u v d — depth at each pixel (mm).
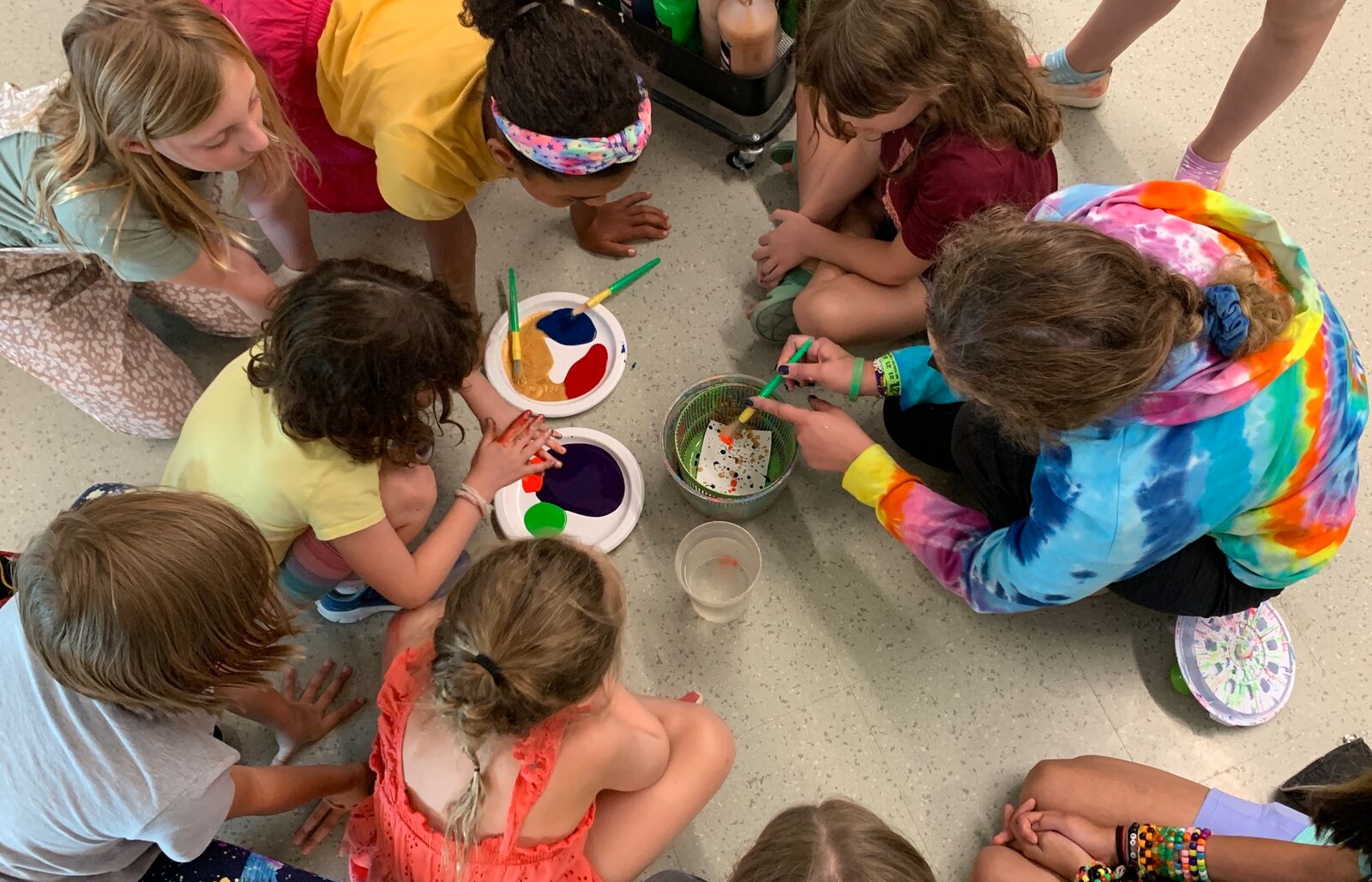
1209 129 1541
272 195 1342
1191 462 975
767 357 1611
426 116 1228
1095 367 879
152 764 904
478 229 1697
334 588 1359
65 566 840
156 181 1081
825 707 1379
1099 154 1753
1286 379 972
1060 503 1030
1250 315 932
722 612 1403
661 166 1756
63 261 1262
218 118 1019
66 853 910
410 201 1307
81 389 1368
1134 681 1388
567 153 1108
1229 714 1329
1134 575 1213
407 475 1213
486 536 1475
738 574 1452
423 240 1693
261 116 1105
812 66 1166
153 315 1621
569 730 963
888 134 1320
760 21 1487
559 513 1475
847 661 1406
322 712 1363
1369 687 1367
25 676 885
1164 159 1749
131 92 959
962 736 1360
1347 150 1732
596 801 1141
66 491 1499
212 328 1555
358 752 1360
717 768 1183
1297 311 1000
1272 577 1164
